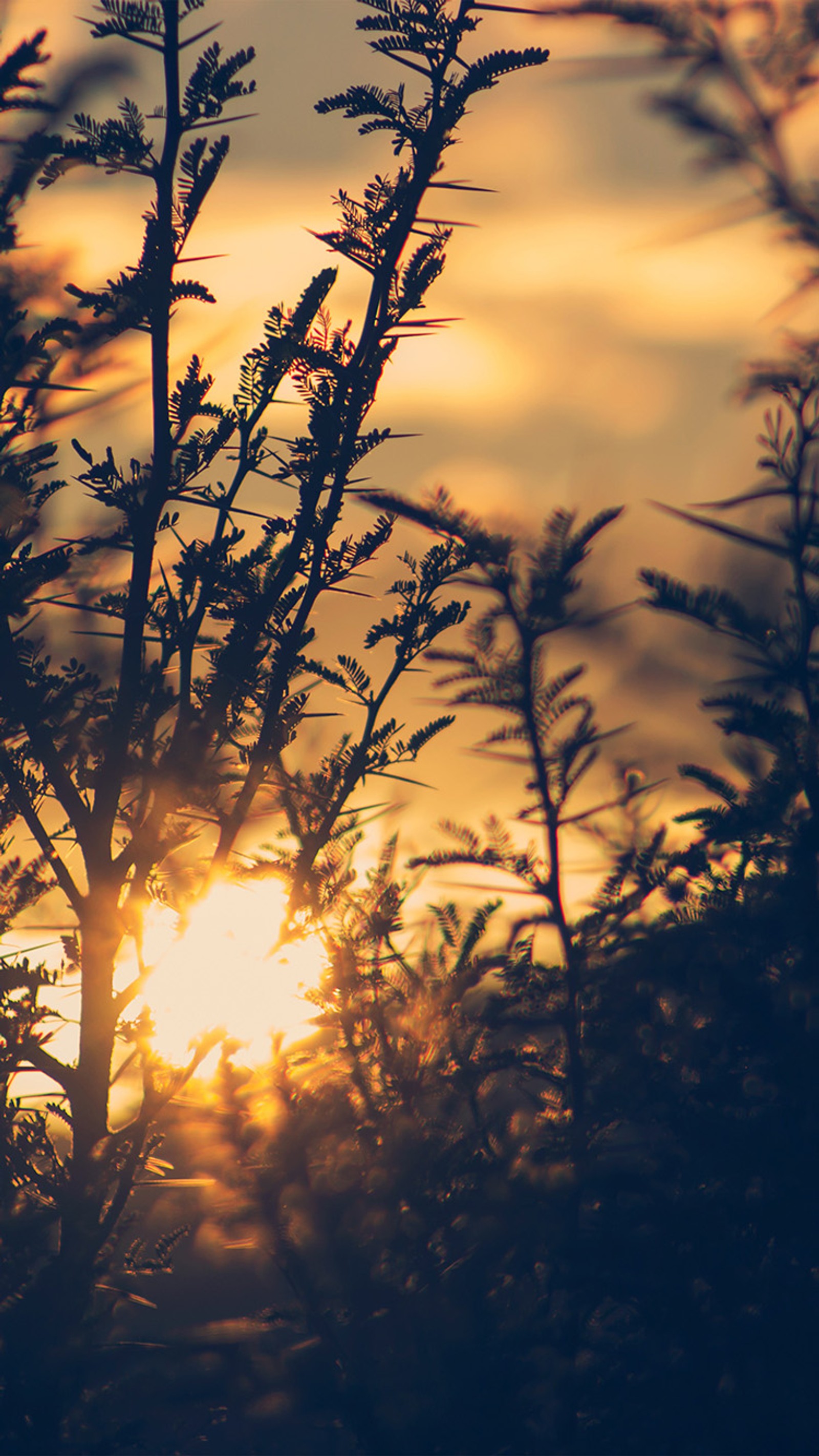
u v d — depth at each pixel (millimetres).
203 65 3367
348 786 3393
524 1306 3336
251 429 3391
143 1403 3357
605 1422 3344
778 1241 3326
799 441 3209
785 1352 3305
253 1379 3342
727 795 3299
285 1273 3355
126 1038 3383
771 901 3314
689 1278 3320
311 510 3391
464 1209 3344
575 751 3338
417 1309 3332
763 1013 3320
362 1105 3389
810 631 3217
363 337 3357
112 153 3354
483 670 3354
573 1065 3359
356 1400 3318
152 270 3357
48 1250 3395
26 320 3365
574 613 3199
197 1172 3361
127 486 3389
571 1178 3326
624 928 3357
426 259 3342
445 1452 3324
